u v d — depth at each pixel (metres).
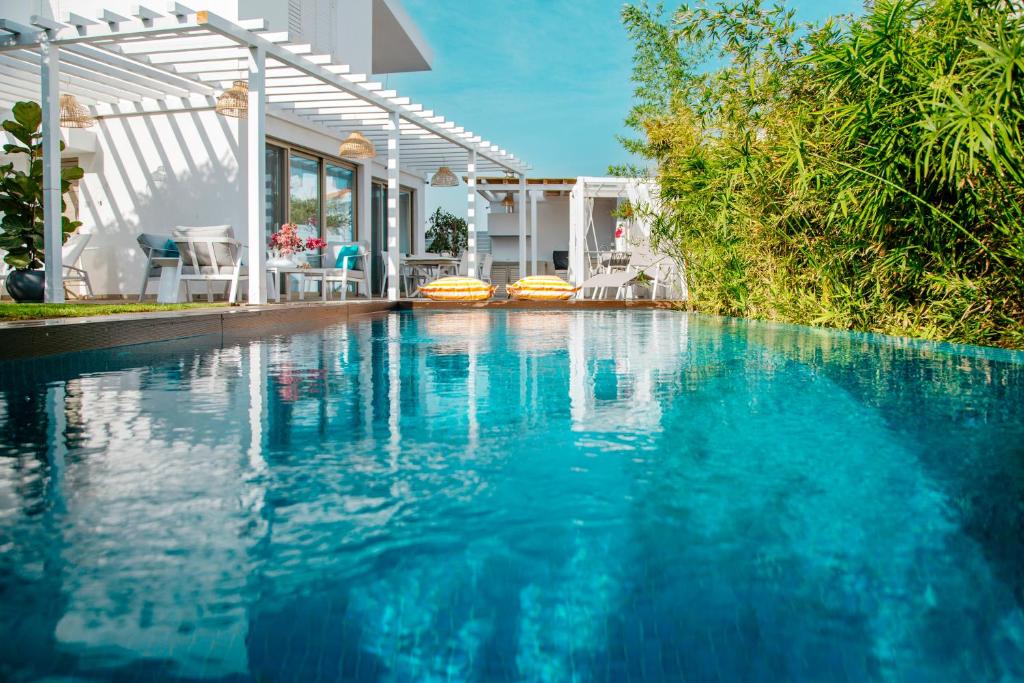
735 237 7.12
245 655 0.93
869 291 5.32
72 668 0.90
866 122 4.38
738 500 1.55
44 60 7.48
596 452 1.96
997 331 4.30
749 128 6.70
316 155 12.20
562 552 1.26
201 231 8.23
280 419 2.40
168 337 5.04
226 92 8.62
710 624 1.02
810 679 0.89
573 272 14.27
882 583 1.14
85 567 1.18
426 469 1.79
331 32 12.59
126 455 1.90
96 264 10.66
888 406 2.59
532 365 3.83
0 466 1.80
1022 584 1.15
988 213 3.99
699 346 4.69
